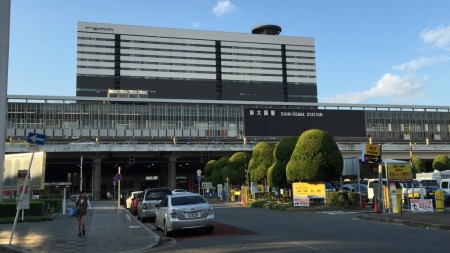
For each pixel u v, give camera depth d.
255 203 37.59
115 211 34.44
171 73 173.75
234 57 182.38
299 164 30.08
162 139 108.44
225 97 178.00
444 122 121.31
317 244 12.67
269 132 103.81
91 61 165.88
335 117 108.88
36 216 24.22
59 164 93.81
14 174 30.70
